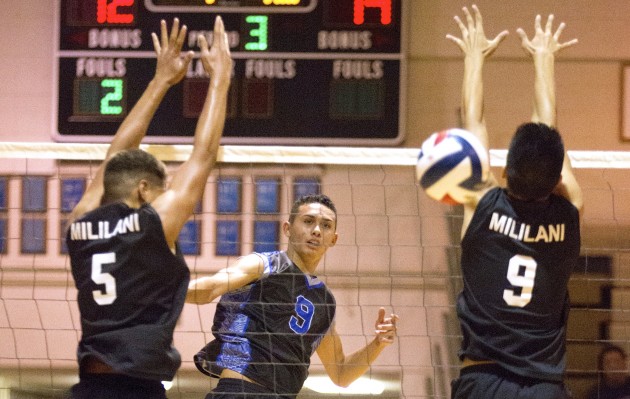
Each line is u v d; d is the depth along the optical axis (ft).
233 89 43.96
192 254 42.83
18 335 43.19
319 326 21.94
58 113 44.37
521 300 16.52
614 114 43.96
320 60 43.75
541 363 16.40
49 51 45.70
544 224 16.67
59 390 41.16
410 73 44.42
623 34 44.09
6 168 43.62
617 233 42.09
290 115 43.78
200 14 43.98
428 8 44.50
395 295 42.39
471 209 17.11
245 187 42.39
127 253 16.51
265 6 43.88
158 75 19.61
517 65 43.98
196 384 41.14
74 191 43.50
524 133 16.70
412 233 42.73
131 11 44.16
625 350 41.24
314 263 22.52
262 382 21.04
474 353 16.66
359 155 21.20
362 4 43.65
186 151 20.95
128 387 16.43
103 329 16.40
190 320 41.19
